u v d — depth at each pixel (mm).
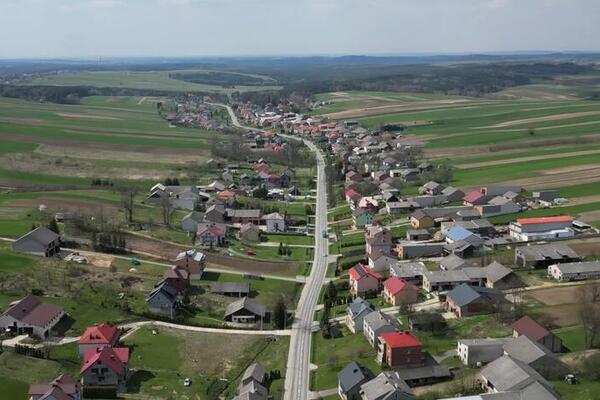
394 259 161375
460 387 99438
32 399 95250
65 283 143000
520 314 122062
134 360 116750
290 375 112500
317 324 135625
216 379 111938
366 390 96875
